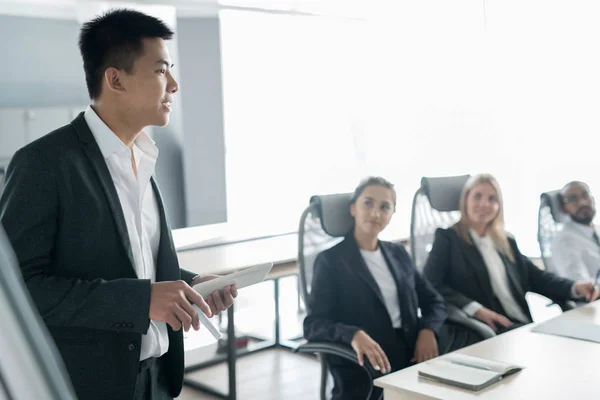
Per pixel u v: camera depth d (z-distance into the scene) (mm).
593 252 3330
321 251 2715
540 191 4555
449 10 4766
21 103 6129
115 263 1344
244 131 5637
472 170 4777
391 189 2793
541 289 3143
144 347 1402
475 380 1748
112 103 1406
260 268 1534
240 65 5617
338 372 2506
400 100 4980
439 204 3271
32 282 1240
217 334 1370
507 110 4637
